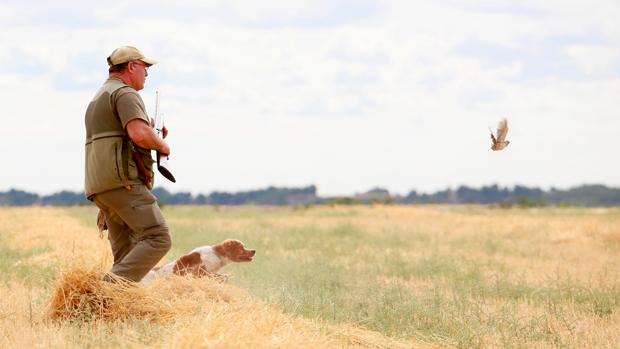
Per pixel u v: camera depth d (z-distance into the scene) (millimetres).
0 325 10281
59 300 10562
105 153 10641
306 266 18062
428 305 12742
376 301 13094
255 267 17859
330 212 49125
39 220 31031
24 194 147375
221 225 33781
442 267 18516
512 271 18672
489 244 25109
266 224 35438
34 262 15945
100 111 10711
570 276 16781
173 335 8805
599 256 22281
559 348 10484
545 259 21719
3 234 24062
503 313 12031
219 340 8406
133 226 10805
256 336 8625
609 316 12844
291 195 196750
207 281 11383
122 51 11062
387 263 19516
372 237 28203
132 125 10555
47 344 9227
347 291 14781
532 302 14133
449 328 11305
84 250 18031
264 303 10898
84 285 10516
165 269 12922
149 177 10953
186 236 26094
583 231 28766
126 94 10648
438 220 40062
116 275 10625
